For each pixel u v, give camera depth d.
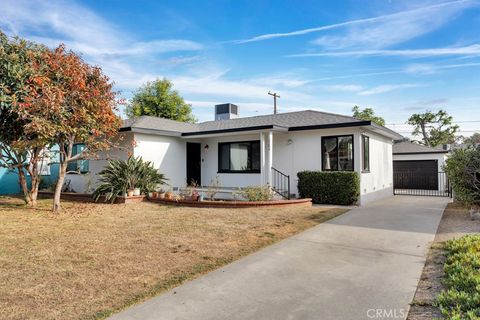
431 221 7.76
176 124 15.17
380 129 12.20
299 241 5.90
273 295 3.54
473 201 9.12
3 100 7.86
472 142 9.61
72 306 3.27
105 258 4.83
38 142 8.39
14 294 3.55
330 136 11.72
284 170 12.77
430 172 19.41
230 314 3.11
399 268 4.37
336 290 3.65
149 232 6.50
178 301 3.41
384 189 14.51
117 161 11.32
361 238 6.09
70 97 8.56
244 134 12.93
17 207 9.86
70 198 12.12
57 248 5.34
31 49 9.12
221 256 4.98
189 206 10.05
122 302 3.38
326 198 11.18
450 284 3.52
